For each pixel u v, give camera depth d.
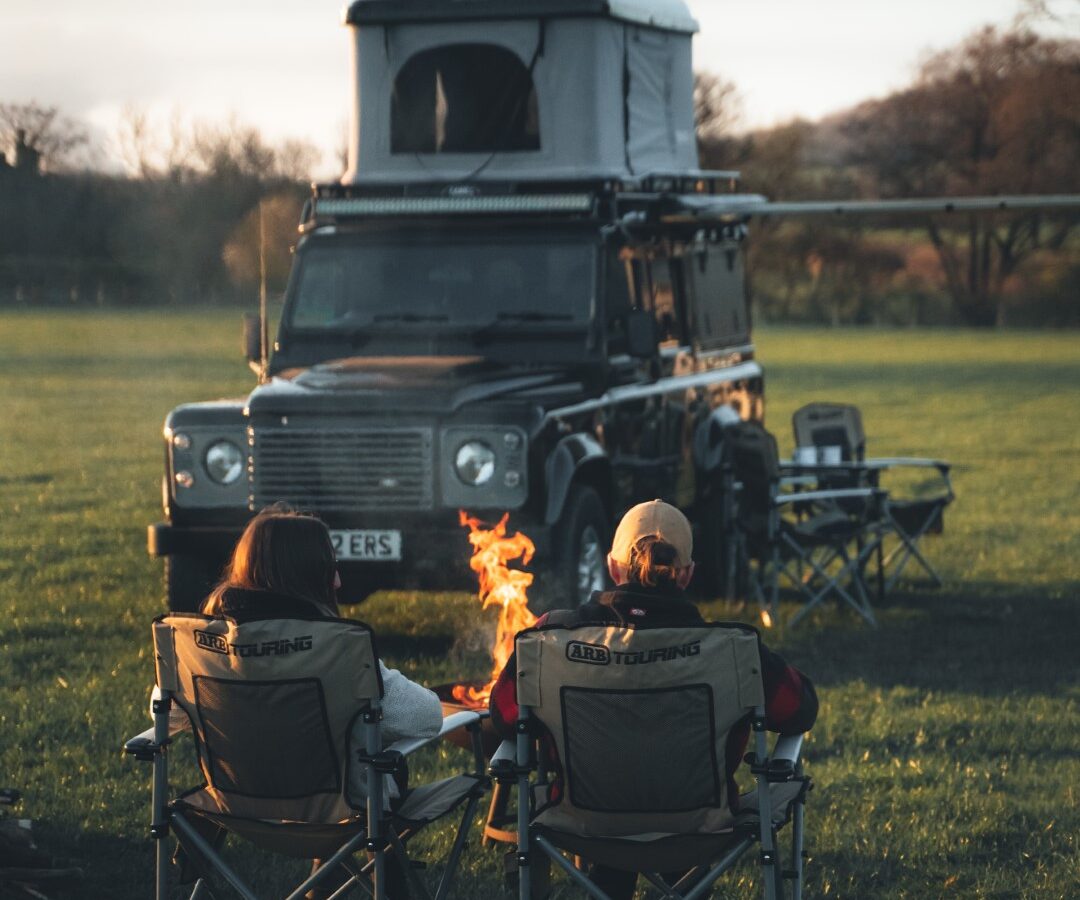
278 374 13.16
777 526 13.41
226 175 72.31
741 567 14.77
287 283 13.56
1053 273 89.00
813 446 16.47
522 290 13.12
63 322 69.12
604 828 5.67
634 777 5.54
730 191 16.75
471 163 13.88
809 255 92.75
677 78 15.92
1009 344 69.38
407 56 14.02
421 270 13.34
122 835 7.94
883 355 60.34
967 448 29.25
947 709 10.59
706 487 14.90
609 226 13.20
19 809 8.23
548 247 13.13
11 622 13.30
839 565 16.73
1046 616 14.04
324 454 11.62
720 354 15.80
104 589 15.09
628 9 14.19
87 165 75.56
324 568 5.82
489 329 12.99
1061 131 92.50
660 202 14.35
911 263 97.19
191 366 46.06
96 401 36.09
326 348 13.27
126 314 74.50
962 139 96.94
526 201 13.23
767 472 13.27
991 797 8.66
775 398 40.34
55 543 17.81
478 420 11.45
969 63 96.81
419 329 13.10
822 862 7.71
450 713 6.78
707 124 84.50
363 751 5.66
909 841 7.98
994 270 96.81
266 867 7.51
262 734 5.66
